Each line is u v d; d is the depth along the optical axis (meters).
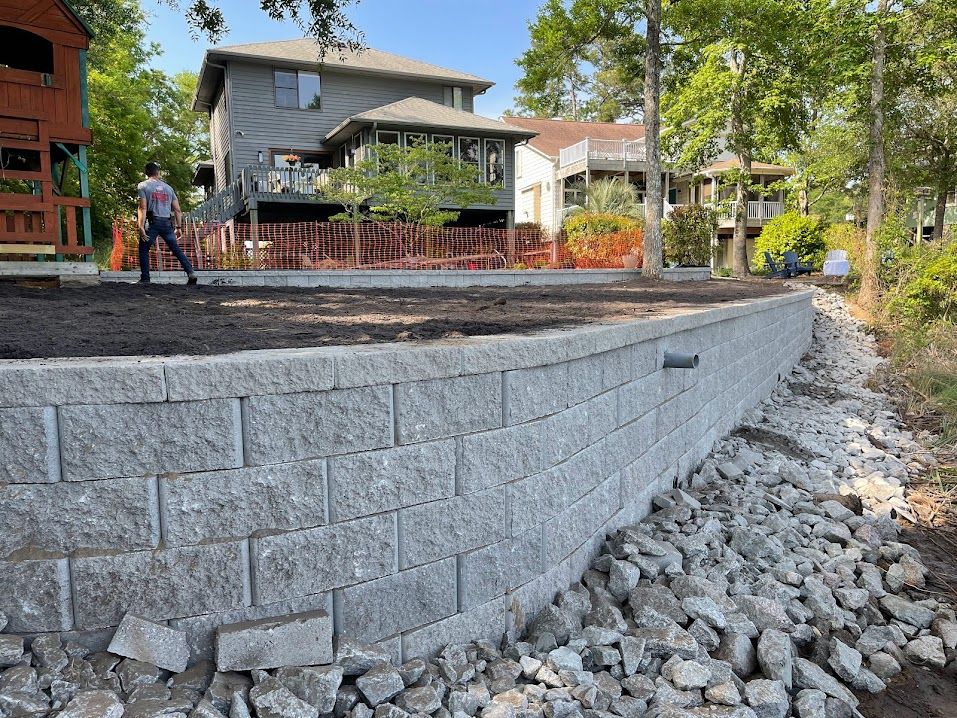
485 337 3.38
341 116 24.27
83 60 9.40
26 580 2.24
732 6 17.28
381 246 15.53
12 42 9.61
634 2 16.12
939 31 16.58
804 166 32.16
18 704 2.10
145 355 2.79
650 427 4.70
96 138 25.06
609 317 5.15
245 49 22.70
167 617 2.38
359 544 2.66
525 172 34.97
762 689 2.94
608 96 47.81
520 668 2.90
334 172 18.36
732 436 7.14
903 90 19.25
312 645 2.51
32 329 4.20
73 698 2.15
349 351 2.69
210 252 12.68
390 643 2.78
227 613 2.45
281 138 23.42
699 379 5.89
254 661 2.43
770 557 4.35
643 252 16.48
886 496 5.99
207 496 2.38
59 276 9.20
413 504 2.79
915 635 3.83
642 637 3.16
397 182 18.00
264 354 2.58
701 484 5.61
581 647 3.07
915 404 9.83
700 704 2.86
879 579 4.34
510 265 16.58
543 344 3.24
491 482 3.06
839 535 4.90
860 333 14.48
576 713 2.65
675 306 6.89
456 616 2.99
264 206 20.69
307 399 2.50
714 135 20.69
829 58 17.22
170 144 31.47
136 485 2.30
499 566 3.14
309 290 9.69
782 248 24.80
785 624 3.50
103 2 19.14
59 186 11.55
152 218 9.68
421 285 12.66
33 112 9.02
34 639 2.27
